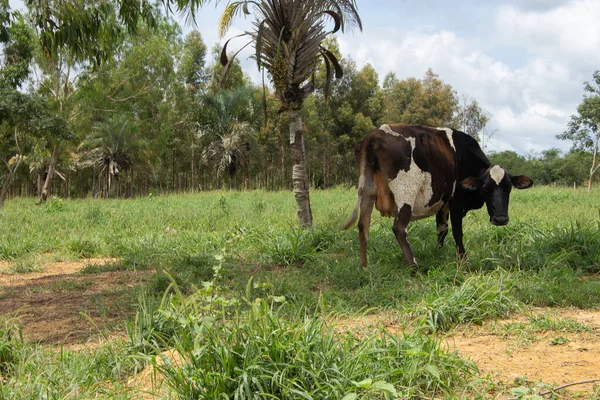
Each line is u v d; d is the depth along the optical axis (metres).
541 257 6.80
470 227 9.32
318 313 4.82
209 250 8.47
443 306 4.73
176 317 3.90
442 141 7.04
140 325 4.14
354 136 46.56
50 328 4.98
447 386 3.16
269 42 10.00
